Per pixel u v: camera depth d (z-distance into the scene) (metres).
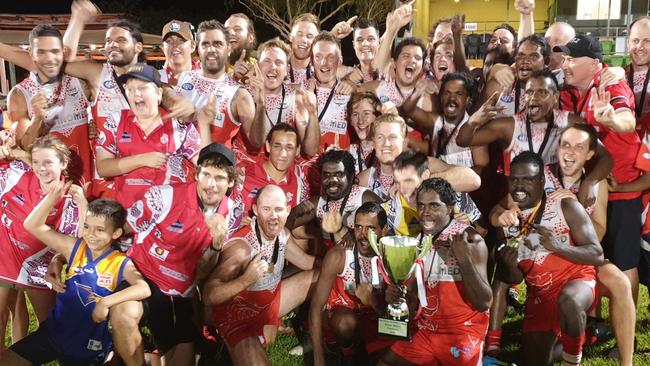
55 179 4.31
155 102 4.88
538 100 4.82
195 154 5.11
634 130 4.93
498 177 5.41
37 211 4.05
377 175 4.97
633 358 4.52
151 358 4.36
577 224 4.08
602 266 4.25
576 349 3.99
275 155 5.05
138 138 4.95
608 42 19.00
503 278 4.32
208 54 5.43
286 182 5.21
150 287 4.17
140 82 4.80
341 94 5.89
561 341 4.32
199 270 4.21
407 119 5.73
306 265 4.66
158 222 4.18
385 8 26.33
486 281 3.80
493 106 5.33
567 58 5.16
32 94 5.18
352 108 5.50
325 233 4.89
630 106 4.94
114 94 5.14
